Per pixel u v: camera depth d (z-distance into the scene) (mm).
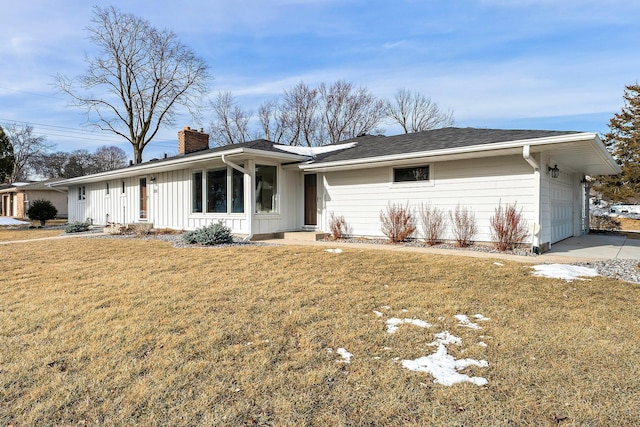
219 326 3693
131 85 25656
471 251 8289
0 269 6781
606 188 29031
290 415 2246
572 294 4684
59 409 2320
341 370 2791
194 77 26828
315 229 12227
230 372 2758
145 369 2814
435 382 2609
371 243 10008
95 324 3777
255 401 2393
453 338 3354
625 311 4027
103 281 5695
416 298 4574
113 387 2564
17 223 23125
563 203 11516
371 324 3723
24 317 4027
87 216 20250
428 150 8836
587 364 2826
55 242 11203
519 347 3131
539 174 7988
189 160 11734
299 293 4871
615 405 2301
